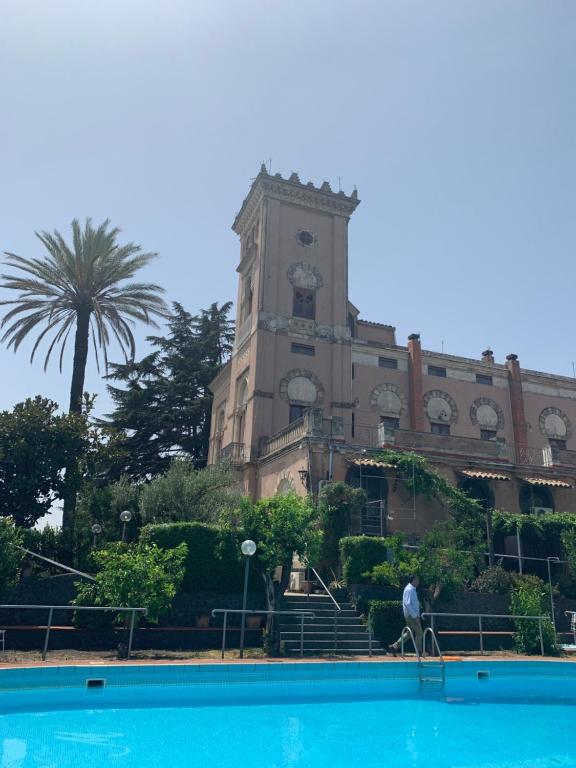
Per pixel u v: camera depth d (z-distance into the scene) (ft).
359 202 124.98
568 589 76.28
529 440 124.36
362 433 109.70
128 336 105.29
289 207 120.37
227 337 165.78
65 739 30.30
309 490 80.79
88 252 97.04
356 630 59.21
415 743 32.27
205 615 57.21
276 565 56.85
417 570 61.93
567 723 37.55
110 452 78.43
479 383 124.57
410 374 119.34
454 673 49.39
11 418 72.38
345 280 119.14
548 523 83.10
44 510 71.67
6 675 37.70
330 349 113.50
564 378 131.85
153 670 42.01
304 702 41.37
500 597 68.28
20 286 97.09
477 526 81.51
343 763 28.60
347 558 65.67
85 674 40.19
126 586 49.60
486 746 32.04
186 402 150.71
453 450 95.61
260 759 28.68
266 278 112.57
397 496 85.92
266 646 53.47
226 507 65.10
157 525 59.72
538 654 60.95
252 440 102.53
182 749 29.68
